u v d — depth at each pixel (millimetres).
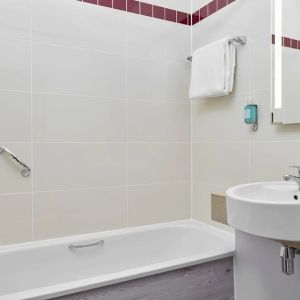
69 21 1745
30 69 1651
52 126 1713
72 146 1769
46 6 1686
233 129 1773
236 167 1758
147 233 1943
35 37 1659
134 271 1291
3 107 1592
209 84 1773
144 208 2000
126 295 1260
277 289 1406
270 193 1272
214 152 1930
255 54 1616
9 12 1600
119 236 1858
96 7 1817
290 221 871
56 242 1697
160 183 2051
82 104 1789
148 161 2006
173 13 2072
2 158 1598
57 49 1715
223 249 1595
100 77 1838
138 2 1947
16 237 1644
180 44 2102
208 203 1996
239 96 1726
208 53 1791
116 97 1888
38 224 1694
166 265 1359
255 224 938
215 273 1523
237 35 1733
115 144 1893
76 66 1768
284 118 1443
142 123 1977
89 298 1187
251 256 1521
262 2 1576
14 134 1620
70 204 1773
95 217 1848
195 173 2121
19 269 1584
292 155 1425
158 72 2025
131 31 1927
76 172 1784
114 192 1899
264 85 1563
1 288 1535
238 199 1005
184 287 1411
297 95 1384
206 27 1993
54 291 1122
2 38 1585
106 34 1850
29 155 1659
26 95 1645
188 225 2025
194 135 2123
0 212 1601
